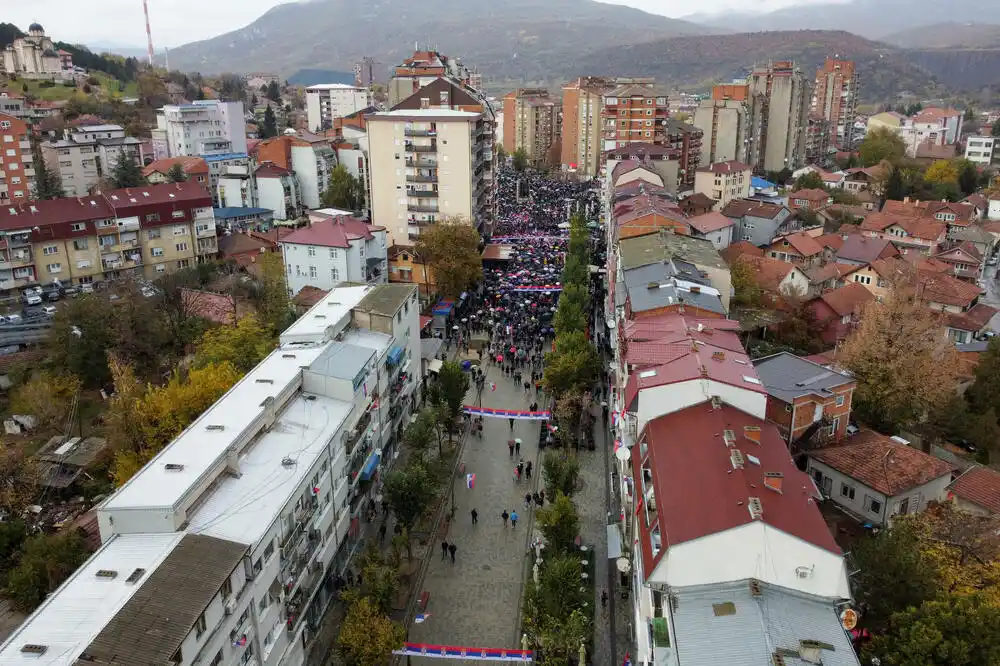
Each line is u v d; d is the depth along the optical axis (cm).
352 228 12131
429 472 7375
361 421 6812
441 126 14375
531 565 6575
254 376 6531
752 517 4131
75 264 13325
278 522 4928
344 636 5075
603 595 6078
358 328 8194
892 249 13738
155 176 19662
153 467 5019
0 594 5769
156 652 3662
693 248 9094
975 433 7575
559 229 18275
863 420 7631
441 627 5850
